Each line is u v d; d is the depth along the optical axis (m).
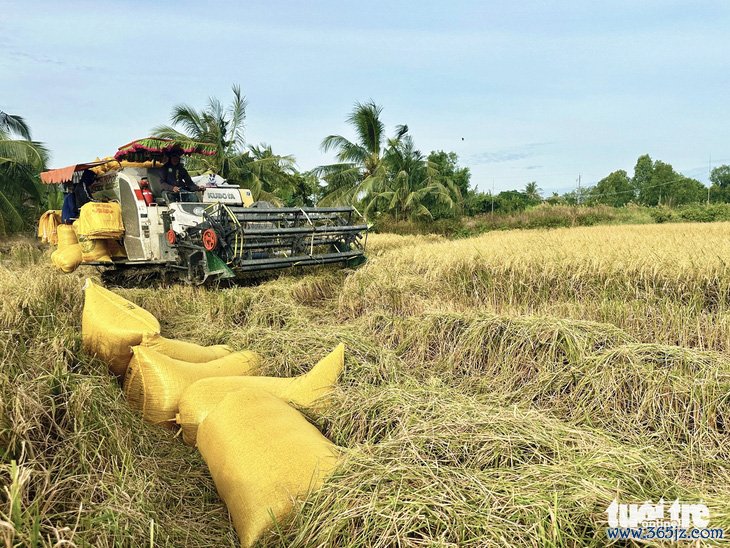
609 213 27.80
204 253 7.01
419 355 4.71
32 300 4.53
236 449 2.48
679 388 3.35
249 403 2.76
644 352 3.75
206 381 3.18
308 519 2.10
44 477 1.98
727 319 4.55
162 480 2.60
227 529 2.38
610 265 6.20
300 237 7.51
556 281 6.35
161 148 8.15
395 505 2.01
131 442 2.68
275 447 2.42
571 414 3.54
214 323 5.69
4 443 2.09
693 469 2.88
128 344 3.55
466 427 2.65
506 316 4.70
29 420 2.20
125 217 8.26
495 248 8.24
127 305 4.03
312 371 3.51
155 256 7.91
